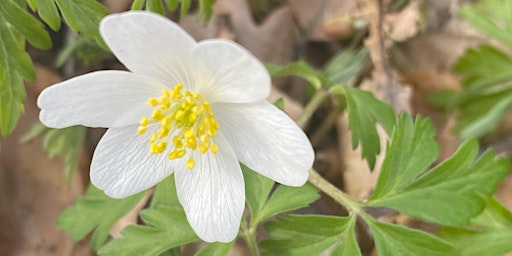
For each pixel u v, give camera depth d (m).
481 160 0.17
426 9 0.24
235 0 0.23
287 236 0.17
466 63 0.22
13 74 0.17
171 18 0.22
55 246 0.22
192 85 0.16
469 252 0.18
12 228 0.22
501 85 0.22
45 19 0.17
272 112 0.16
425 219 0.17
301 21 0.24
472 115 0.22
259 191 0.18
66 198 0.22
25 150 0.22
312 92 0.22
